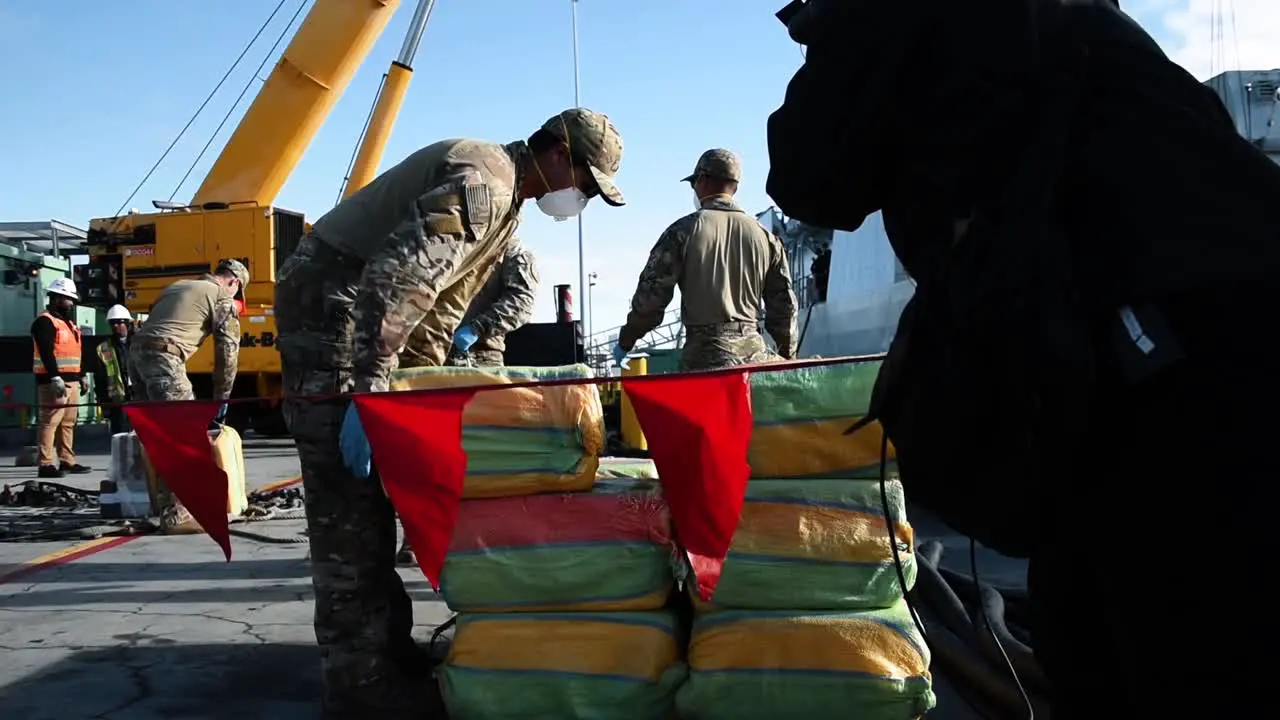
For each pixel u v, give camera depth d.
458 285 3.37
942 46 1.46
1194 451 1.21
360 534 2.73
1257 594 1.17
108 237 14.75
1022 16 1.41
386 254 2.53
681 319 4.79
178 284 6.35
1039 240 1.30
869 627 2.44
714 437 2.18
